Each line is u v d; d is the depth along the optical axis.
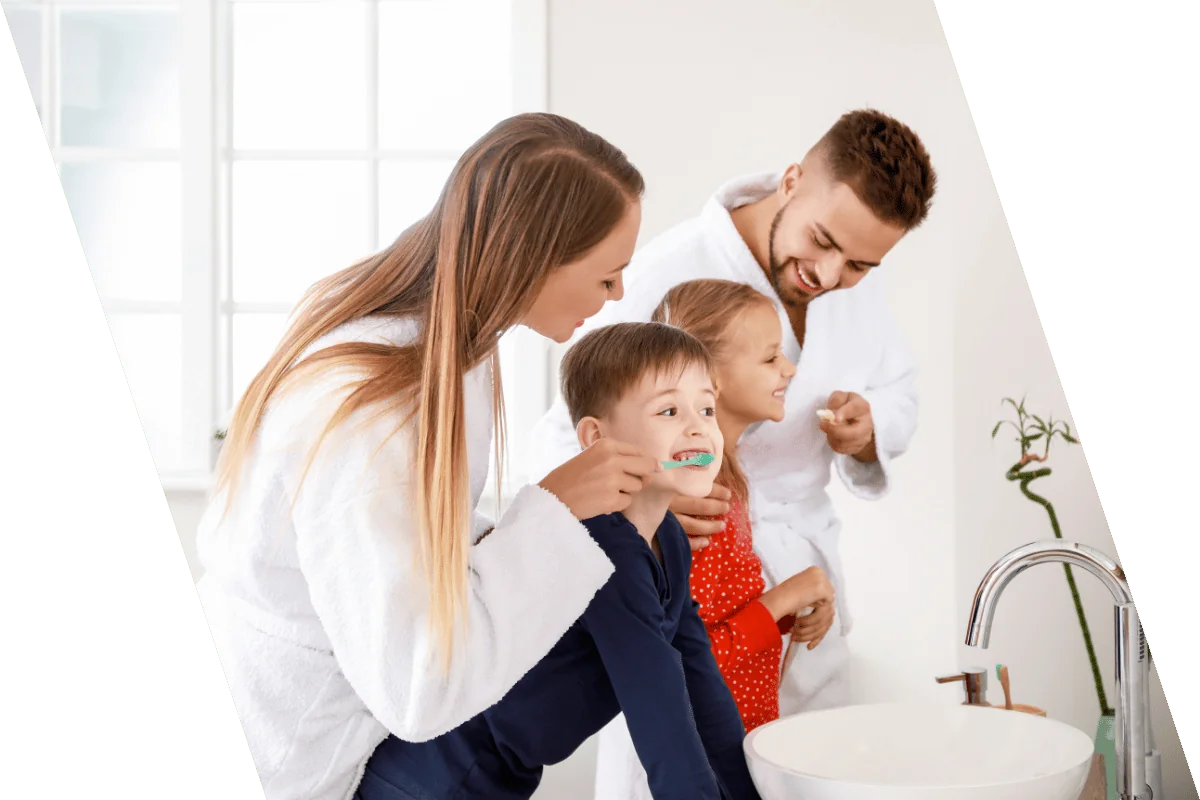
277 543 1.01
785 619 1.46
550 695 1.08
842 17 1.44
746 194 1.45
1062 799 1.01
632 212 1.13
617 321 1.45
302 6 1.44
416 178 1.44
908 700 1.47
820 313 1.46
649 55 1.44
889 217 1.44
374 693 0.94
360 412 0.98
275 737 1.06
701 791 1.04
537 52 1.44
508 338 1.40
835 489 1.47
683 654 1.21
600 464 1.07
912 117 1.44
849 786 0.96
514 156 1.09
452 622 0.93
